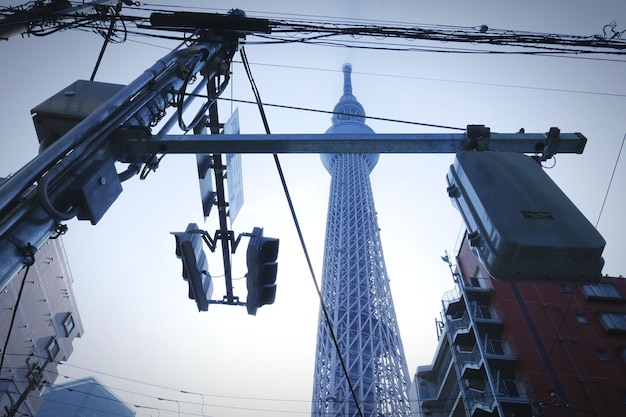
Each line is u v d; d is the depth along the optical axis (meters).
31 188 3.10
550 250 2.80
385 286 93.38
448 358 34.97
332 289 95.00
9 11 5.88
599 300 31.12
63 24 6.20
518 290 31.88
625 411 24.83
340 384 72.06
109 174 3.60
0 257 2.64
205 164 5.73
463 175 3.49
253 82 5.88
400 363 74.94
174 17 6.14
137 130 3.81
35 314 34.81
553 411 24.84
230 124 6.21
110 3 6.85
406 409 67.44
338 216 116.69
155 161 4.30
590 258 2.85
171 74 4.97
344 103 152.00
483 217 3.12
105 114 3.64
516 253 2.81
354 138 3.79
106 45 6.19
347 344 79.31
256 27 6.30
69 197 3.22
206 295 5.63
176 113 4.76
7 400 30.58
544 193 3.23
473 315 30.70
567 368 27.02
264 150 3.85
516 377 27.69
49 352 35.62
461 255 37.41
